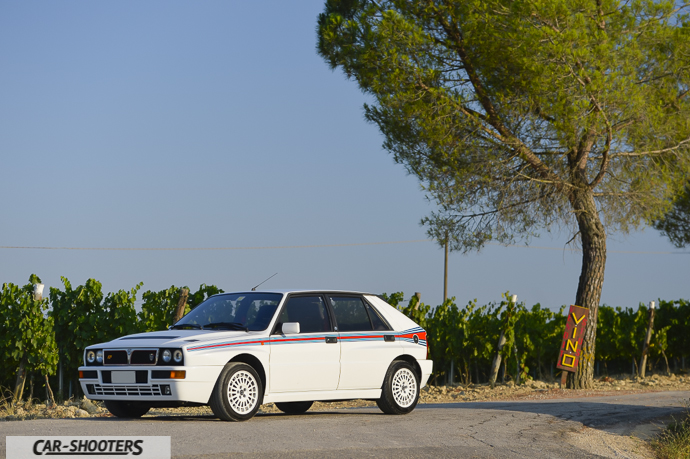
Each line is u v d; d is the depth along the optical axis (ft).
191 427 26.53
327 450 23.21
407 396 35.50
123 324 53.11
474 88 58.65
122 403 31.27
